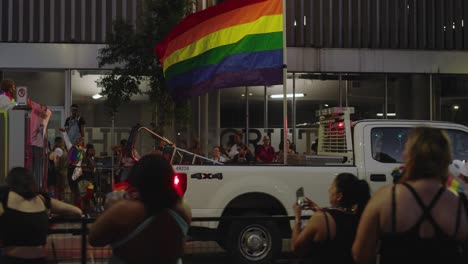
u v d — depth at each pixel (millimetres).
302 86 21062
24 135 7473
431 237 3336
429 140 3451
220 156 15656
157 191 3766
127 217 3721
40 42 19812
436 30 21547
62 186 14016
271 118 20938
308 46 20875
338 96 21266
